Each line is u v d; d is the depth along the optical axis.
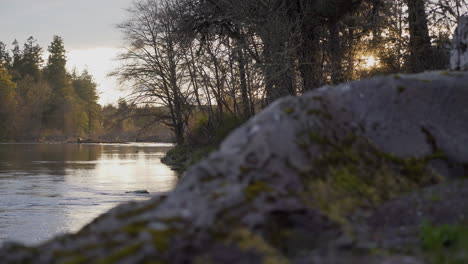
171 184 22.31
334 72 21.39
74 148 69.44
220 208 3.20
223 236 3.00
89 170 30.25
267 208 3.22
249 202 3.25
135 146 81.81
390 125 4.51
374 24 22.39
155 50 46.53
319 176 3.74
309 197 3.51
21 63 136.25
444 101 4.71
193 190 3.47
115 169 31.20
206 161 3.75
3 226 12.49
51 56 137.50
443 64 19.80
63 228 12.27
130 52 48.56
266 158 3.68
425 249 3.19
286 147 3.80
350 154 4.14
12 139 107.88
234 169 3.60
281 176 3.59
